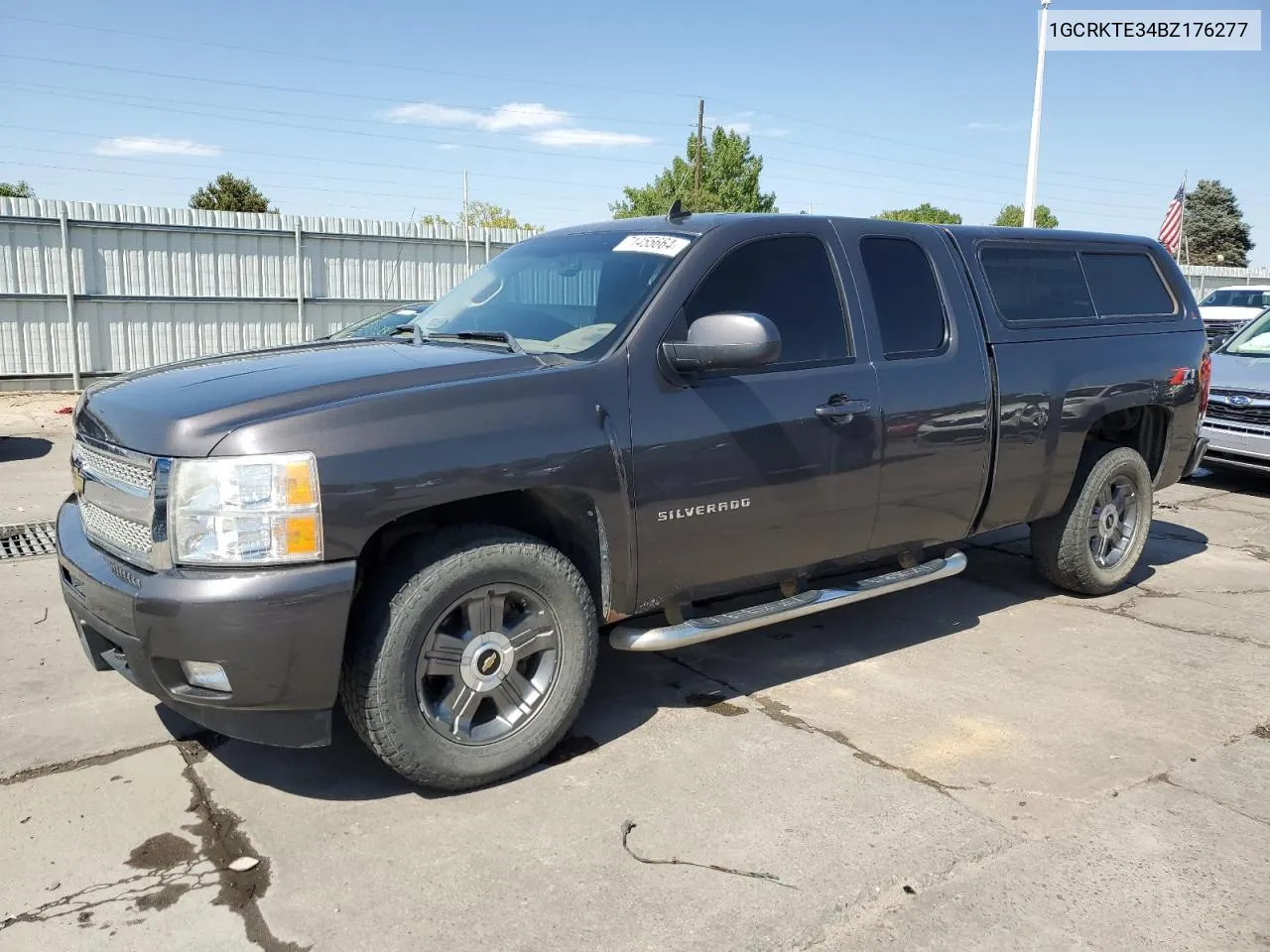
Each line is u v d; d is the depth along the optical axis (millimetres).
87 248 15398
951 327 4465
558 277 4031
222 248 16625
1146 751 3654
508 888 2758
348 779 3373
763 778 3406
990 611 5324
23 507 7391
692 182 42688
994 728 3844
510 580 3242
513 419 3182
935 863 2896
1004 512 4785
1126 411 5605
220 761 3490
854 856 2928
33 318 15156
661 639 3623
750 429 3689
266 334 17297
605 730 3795
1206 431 8500
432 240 18703
